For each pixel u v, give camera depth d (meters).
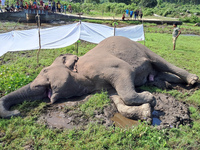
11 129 4.24
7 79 6.20
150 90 6.07
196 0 66.19
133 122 4.62
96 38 9.31
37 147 3.80
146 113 4.51
